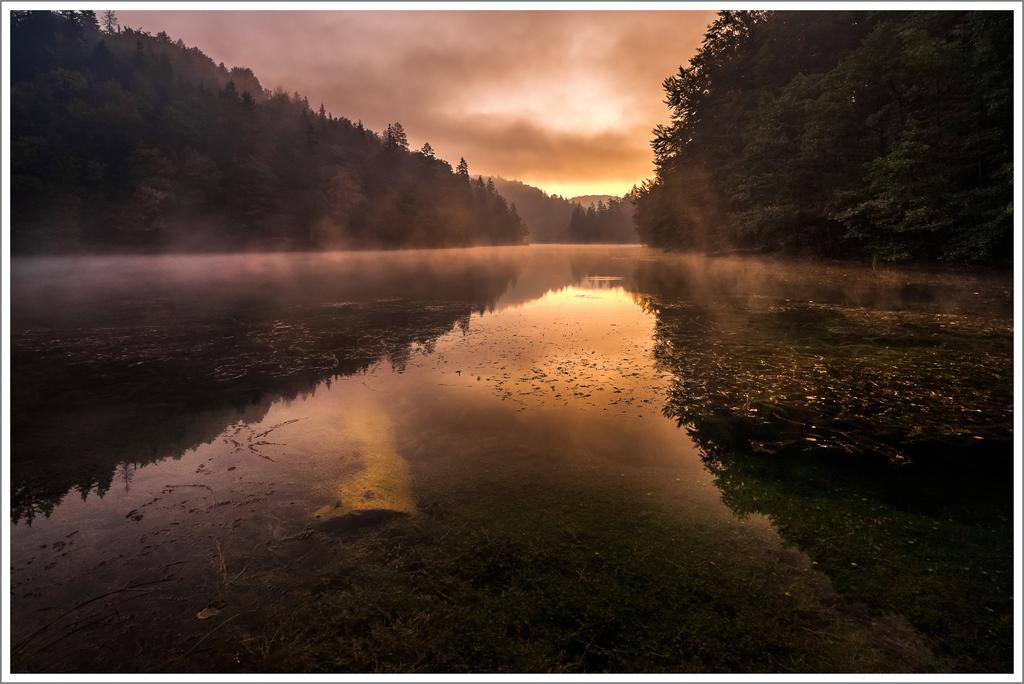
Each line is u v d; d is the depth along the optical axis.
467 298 17.50
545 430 5.25
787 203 24.56
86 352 9.32
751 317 11.58
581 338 9.91
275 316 13.49
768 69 30.02
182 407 6.26
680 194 39.00
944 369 6.92
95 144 59.19
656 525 3.44
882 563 2.98
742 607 2.63
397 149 121.31
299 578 2.98
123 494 4.07
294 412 5.99
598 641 2.42
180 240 61.12
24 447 5.09
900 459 4.39
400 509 3.69
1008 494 3.78
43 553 3.29
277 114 124.56
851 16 25.73
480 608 2.67
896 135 18.73
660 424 5.34
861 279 18.73
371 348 9.39
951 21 18.94
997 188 14.91
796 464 4.34
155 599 2.83
